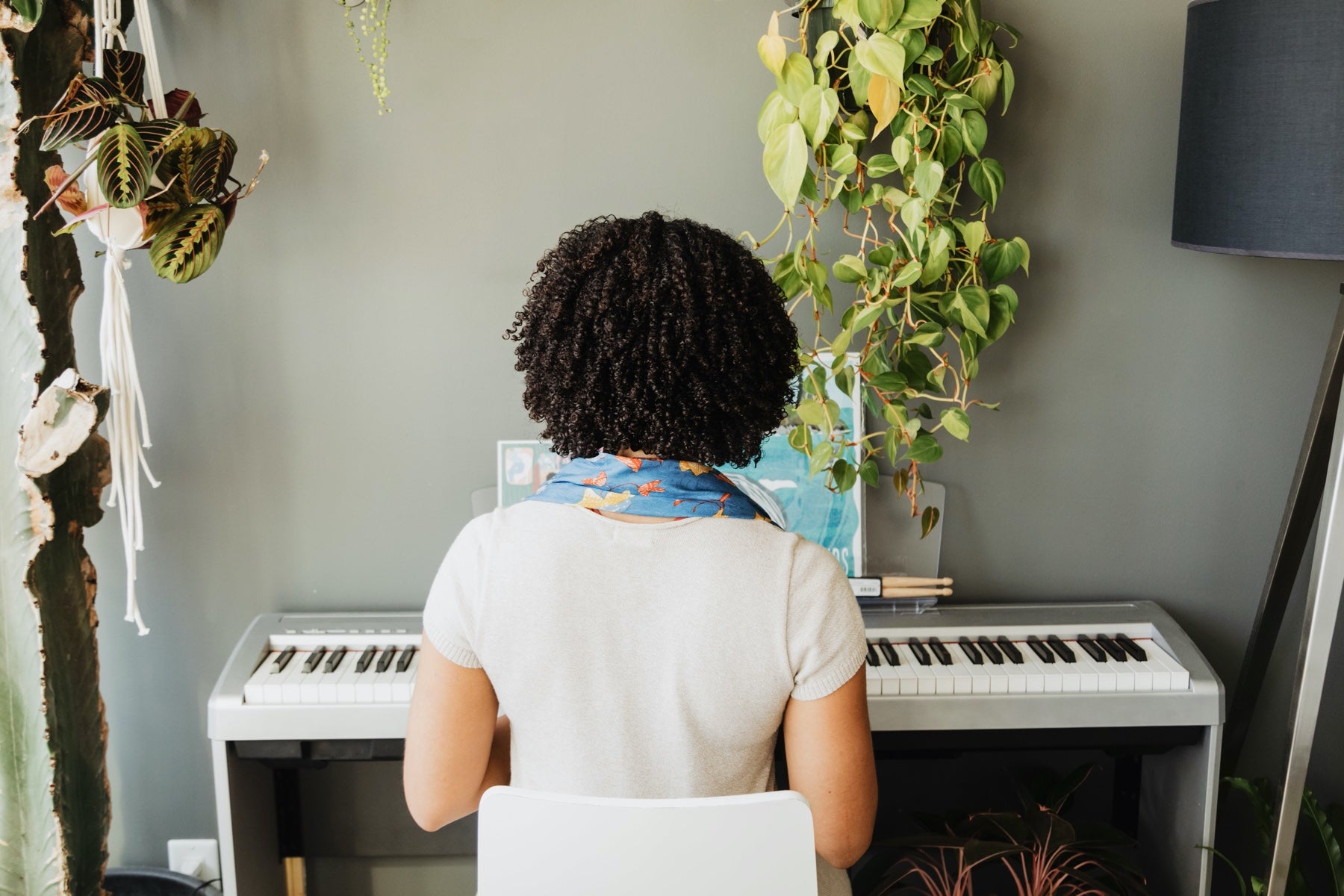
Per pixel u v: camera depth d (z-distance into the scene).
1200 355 2.04
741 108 1.94
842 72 1.82
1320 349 2.04
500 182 1.95
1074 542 2.11
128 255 1.93
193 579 2.06
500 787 0.90
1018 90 1.95
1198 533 2.11
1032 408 2.05
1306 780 2.15
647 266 0.92
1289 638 2.16
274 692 1.74
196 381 1.99
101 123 1.51
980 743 1.80
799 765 0.95
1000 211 1.99
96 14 1.60
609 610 0.90
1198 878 1.85
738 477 1.99
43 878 1.69
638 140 1.95
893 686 1.76
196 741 2.12
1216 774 1.80
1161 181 1.98
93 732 1.77
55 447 1.58
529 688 0.92
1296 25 1.47
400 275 1.97
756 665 0.90
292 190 1.93
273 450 2.02
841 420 2.00
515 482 2.01
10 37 1.54
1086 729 1.81
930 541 2.05
